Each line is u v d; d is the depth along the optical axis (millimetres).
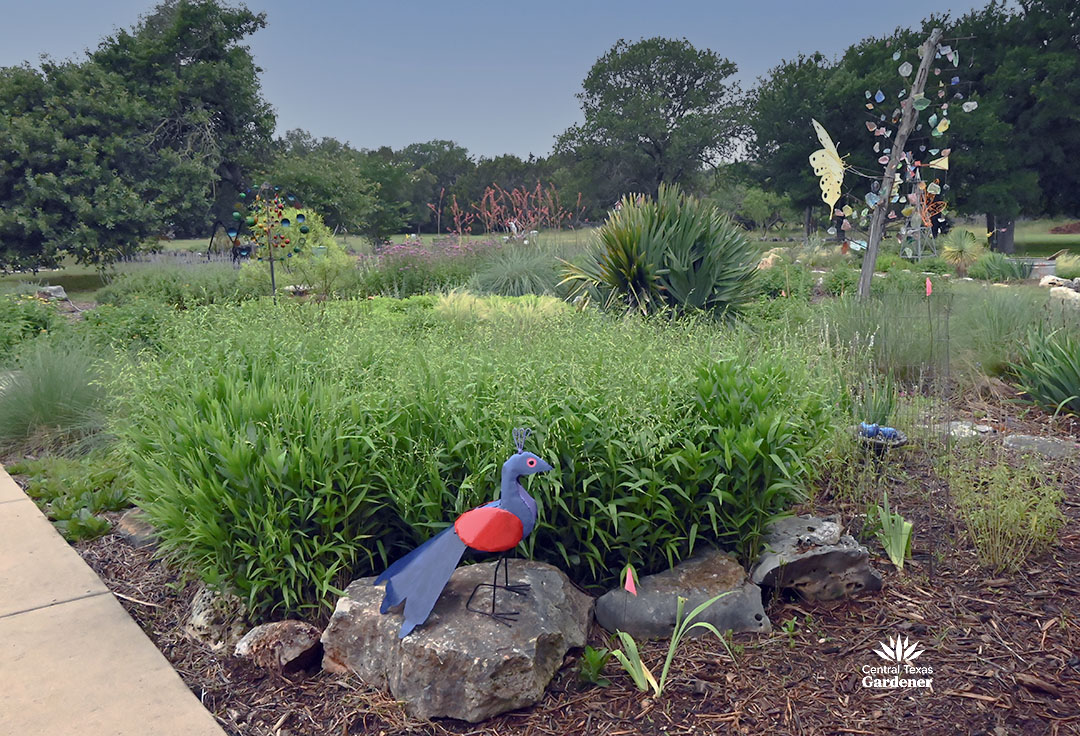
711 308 8938
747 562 3631
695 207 9508
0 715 2799
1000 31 34125
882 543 3791
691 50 60188
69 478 5293
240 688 3051
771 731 2619
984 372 7258
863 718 2658
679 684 2893
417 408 3586
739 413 3471
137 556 4305
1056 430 5922
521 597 3057
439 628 2867
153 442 3824
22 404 6289
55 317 10688
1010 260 19203
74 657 3195
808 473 3822
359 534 3436
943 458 4770
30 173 23094
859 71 37875
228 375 3951
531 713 2789
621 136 56594
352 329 5125
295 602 3416
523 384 3617
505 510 2873
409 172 71500
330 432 3312
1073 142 33250
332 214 33156
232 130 32969
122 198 23875
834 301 9789
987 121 31734
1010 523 3697
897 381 6941
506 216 17516
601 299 9500
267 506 3234
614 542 3396
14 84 24703
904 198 8695
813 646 3102
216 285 15383
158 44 30109
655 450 3248
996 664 2910
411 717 2785
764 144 41312
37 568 4039
